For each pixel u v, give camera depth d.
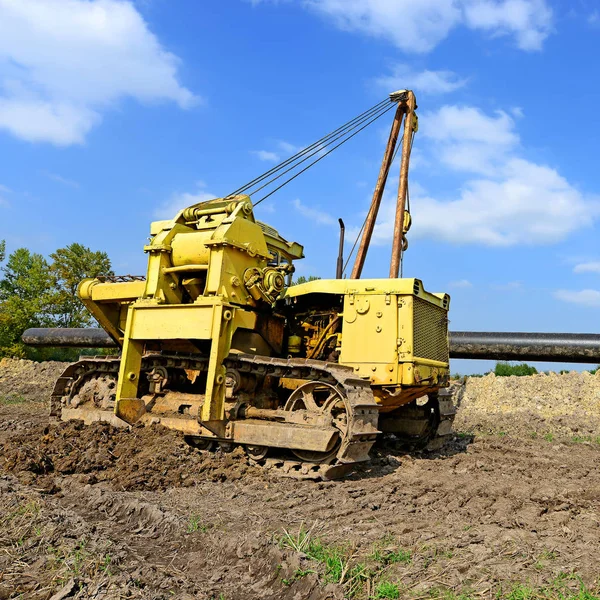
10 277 38.50
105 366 11.30
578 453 11.59
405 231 13.91
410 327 9.03
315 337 10.27
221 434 8.91
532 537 5.64
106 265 39.69
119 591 4.11
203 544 5.38
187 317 9.42
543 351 15.72
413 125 14.42
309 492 7.44
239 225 9.69
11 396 20.52
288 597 4.32
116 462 8.40
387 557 4.96
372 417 8.42
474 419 16.45
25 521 5.57
